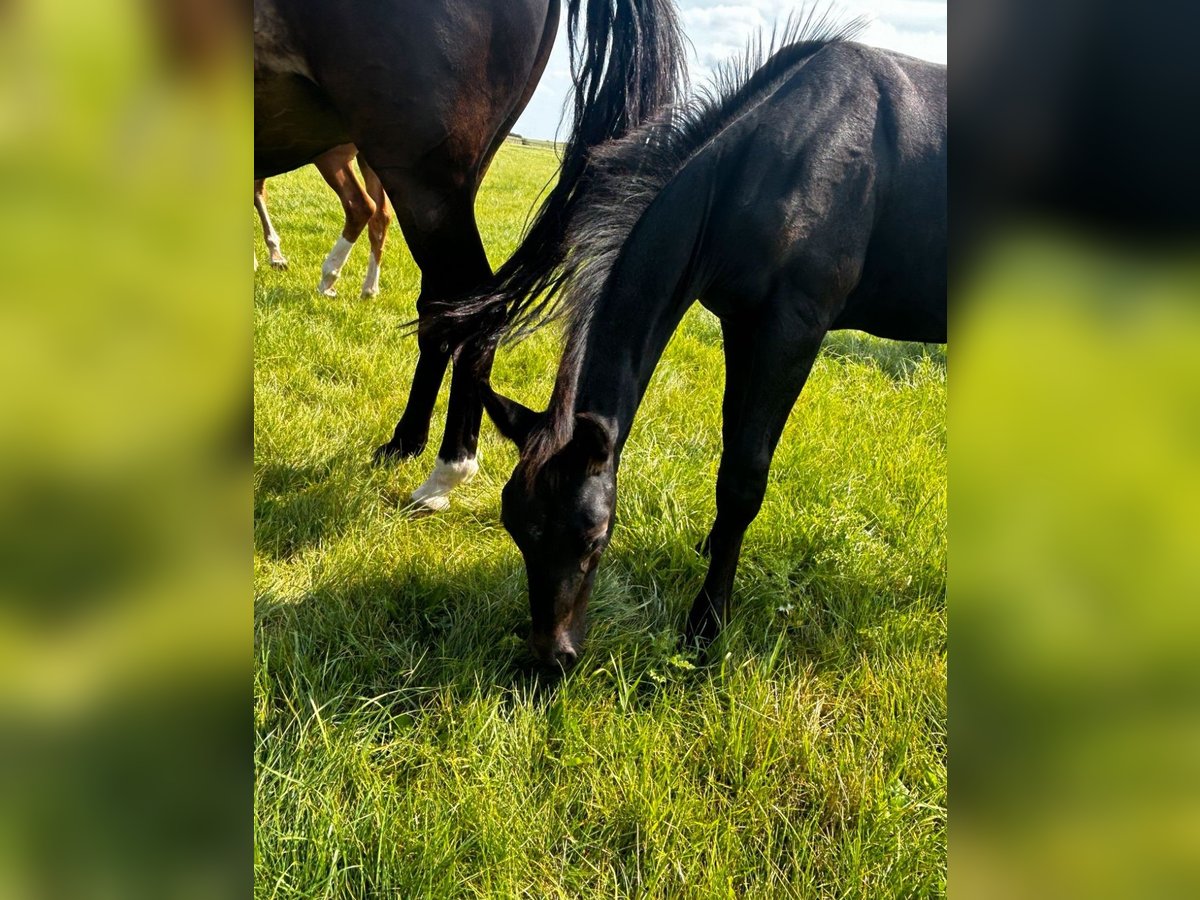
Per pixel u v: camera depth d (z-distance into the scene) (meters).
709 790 2.09
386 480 3.47
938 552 2.95
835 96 2.39
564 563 2.07
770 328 2.39
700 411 4.22
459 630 2.55
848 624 2.70
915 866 1.88
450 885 1.77
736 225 2.29
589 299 2.24
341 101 2.79
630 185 2.32
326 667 2.34
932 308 2.72
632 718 2.23
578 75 2.81
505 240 8.45
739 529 2.55
